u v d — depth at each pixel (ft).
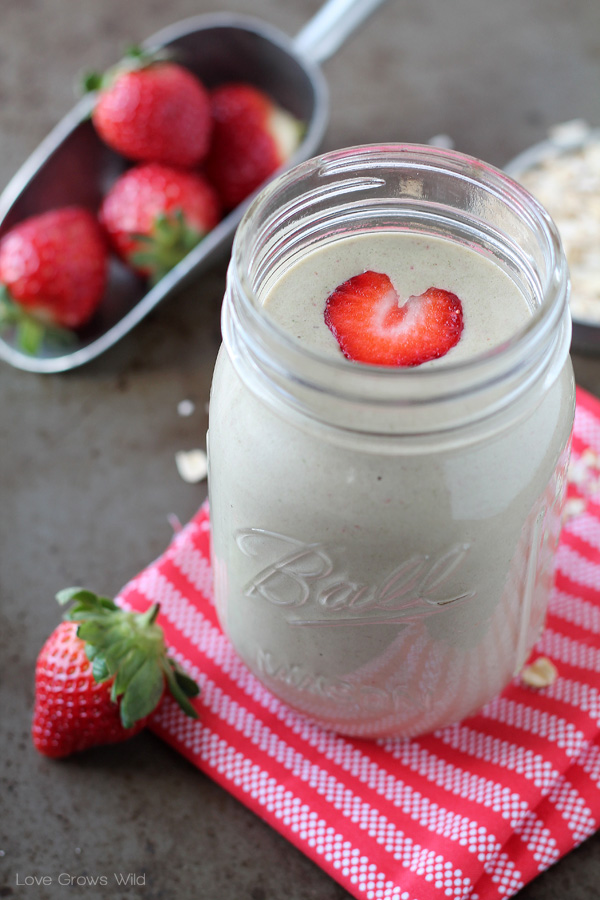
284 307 1.04
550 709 1.23
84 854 1.21
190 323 1.59
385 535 0.99
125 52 1.70
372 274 1.04
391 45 1.84
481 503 0.99
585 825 1.17
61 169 1.61
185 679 1.24
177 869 1.20
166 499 1.45
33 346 1.53
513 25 1.86
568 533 1.35
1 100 1.79
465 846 1.14
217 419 1.05
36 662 1.32
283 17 1.88
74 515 1.43
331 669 1.12
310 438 0.98
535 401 0.97
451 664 1.12
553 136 1.73
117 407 1.52
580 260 1.58
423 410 0.92
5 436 1.50
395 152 1.02
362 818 1.18
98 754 1.26
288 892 1.18
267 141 1.64
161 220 1.53
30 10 1.88
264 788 1.21
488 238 1.04
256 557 1.06
